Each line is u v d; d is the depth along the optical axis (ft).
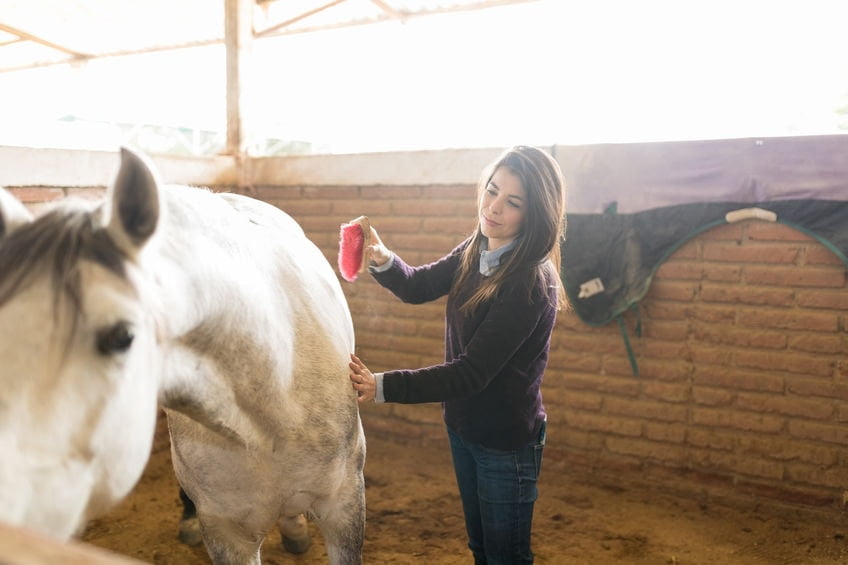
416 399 4.36
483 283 4.67
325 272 5.18
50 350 2.36
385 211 10.68
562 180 4.65
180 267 3.13
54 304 2.39
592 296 9.23
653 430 9.22
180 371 3.34
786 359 8.39
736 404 8.72
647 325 9.12
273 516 4.43
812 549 7.72
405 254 10.61
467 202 10.01
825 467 8.31
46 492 2.36
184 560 7.31
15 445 2.27
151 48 18.35
